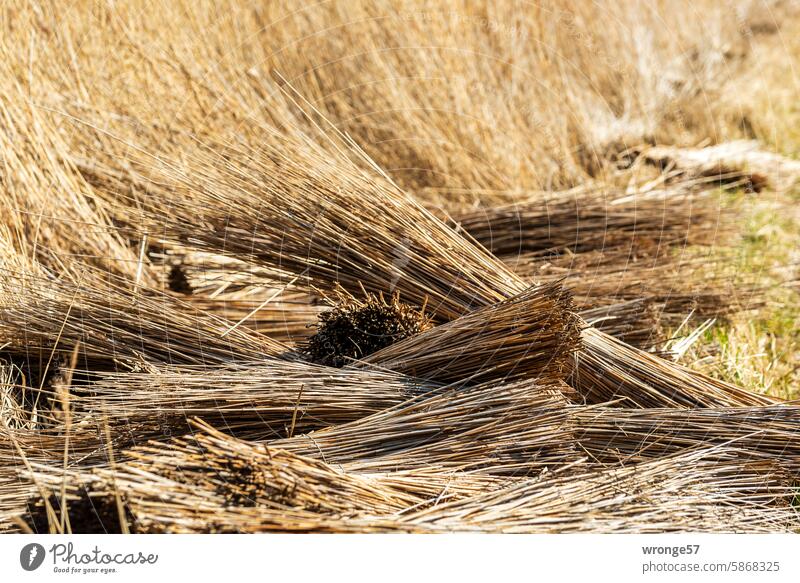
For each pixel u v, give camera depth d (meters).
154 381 2.78
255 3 5.41
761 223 5.38
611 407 3.05
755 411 2.89
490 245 4.47
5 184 3.64
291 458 2.22
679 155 6.50
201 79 4.82
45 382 3.11
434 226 3.38
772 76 8.98
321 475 2.22
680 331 3.94
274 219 3.33
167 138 4.52
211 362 3.09
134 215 3.83
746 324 4.09
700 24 9.15
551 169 6.00
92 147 4.28
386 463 2.50
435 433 2.61
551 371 2.86
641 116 7.41
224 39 5.18
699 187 5.74
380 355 3.00
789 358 3.87
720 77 8.53
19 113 3.80
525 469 2.56
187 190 3.49
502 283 3.27
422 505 2.32
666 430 2.80
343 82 5.58
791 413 2.89
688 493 2.50
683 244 4.53
